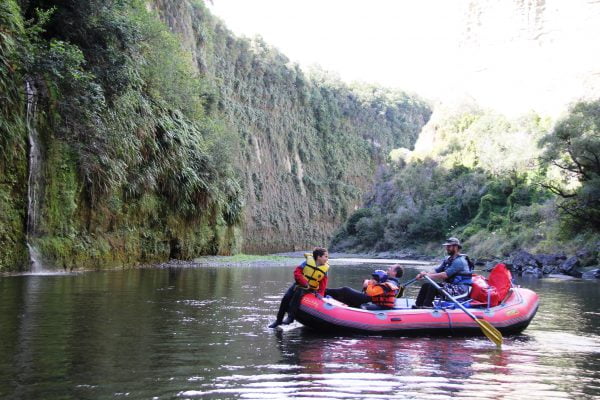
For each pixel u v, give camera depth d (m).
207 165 27.77
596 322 8.74
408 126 139.25
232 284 14.21
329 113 113.62
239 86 86.88
